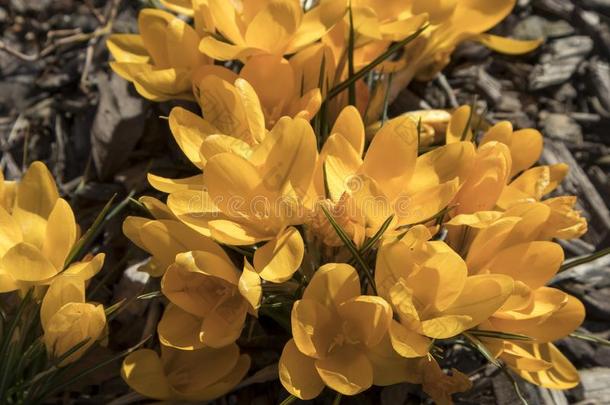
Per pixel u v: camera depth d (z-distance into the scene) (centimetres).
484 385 66
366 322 59
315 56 65
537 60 77
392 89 71
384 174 60
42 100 75
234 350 63
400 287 57
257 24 62
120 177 71
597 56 77
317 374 59
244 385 65
